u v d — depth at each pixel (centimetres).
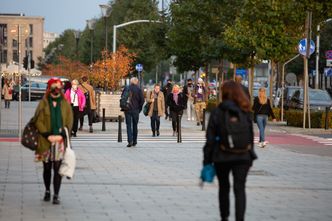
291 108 7956
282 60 7281
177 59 9788
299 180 2920
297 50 7150
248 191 2603
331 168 3375
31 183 2650
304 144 4766
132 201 2303
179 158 3678
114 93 7250
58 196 2225
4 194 2392
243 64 8288
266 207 2256
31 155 3638
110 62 9812
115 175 2947
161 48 11075
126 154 3859
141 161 3512
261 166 3409
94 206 2194
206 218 2023
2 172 2961
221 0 8794
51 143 2178
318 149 4412
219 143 1769
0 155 3631
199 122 6656
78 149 4122
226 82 1808
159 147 4325
